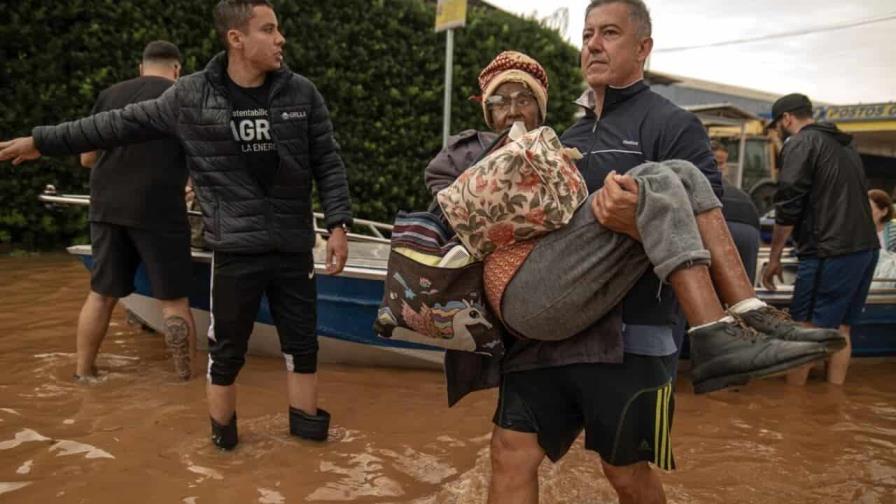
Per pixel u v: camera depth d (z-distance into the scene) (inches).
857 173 197.8
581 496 127.6
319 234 236.7
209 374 138.5
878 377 215.5
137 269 190.9
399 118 404.5
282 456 138.1
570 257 83.7
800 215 201.8
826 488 134.9
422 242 91.0
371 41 390.6
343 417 162.2
